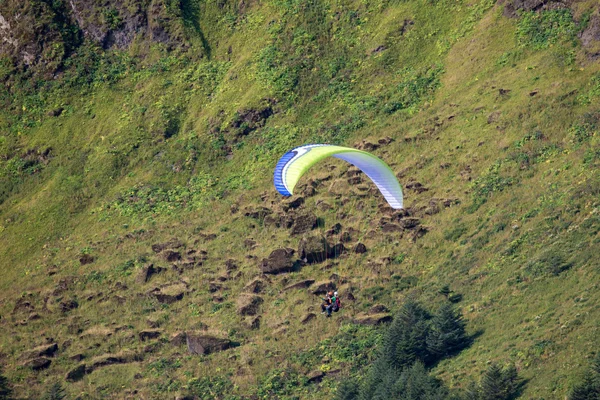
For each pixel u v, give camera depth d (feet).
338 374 579.89
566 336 498.28
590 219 607.78
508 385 474.08
